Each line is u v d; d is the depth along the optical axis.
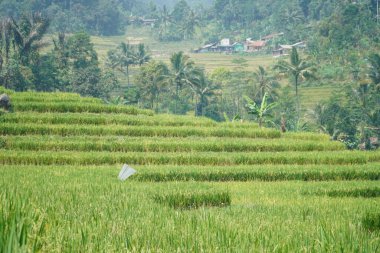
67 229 7.89
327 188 33.72
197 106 150.88
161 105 156.75
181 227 9.73
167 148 51.44
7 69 124.50
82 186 26.58
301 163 48.50
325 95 157.00
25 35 139.75
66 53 157.50
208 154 48.03
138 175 36.94
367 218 16.05
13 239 5.39
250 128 62.50
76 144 49.75
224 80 177.50
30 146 48.94
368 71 127.81
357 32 176.00
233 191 32.44
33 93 71.88
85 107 66.25
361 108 116.44
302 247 7.78
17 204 6.89
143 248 7.05
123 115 65.38
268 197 30.20
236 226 10.65
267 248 7.60
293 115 127.12
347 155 49.50
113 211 13.90
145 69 146.75
